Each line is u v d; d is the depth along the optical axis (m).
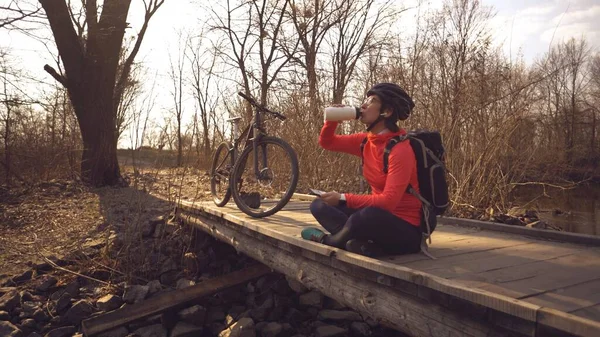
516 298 2.08
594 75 19.16
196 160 7.91
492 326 1.95
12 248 5.61
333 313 4.34
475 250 3.08
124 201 7.53
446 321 2.16
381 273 2.48
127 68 10.40
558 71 7.25
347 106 3.01
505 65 6.98
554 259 2.82
